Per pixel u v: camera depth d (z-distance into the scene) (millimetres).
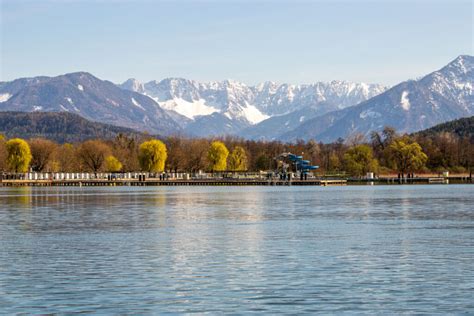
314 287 48844
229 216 108062
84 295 46562
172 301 44875
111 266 57281
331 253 64250
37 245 70625
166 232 83062
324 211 119375
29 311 42375
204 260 60281
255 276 52750
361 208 127375
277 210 122250
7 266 57375
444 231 83625
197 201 155125
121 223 95688
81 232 83438
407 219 101688
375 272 54281
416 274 53438
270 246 69250
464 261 59469
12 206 136625
